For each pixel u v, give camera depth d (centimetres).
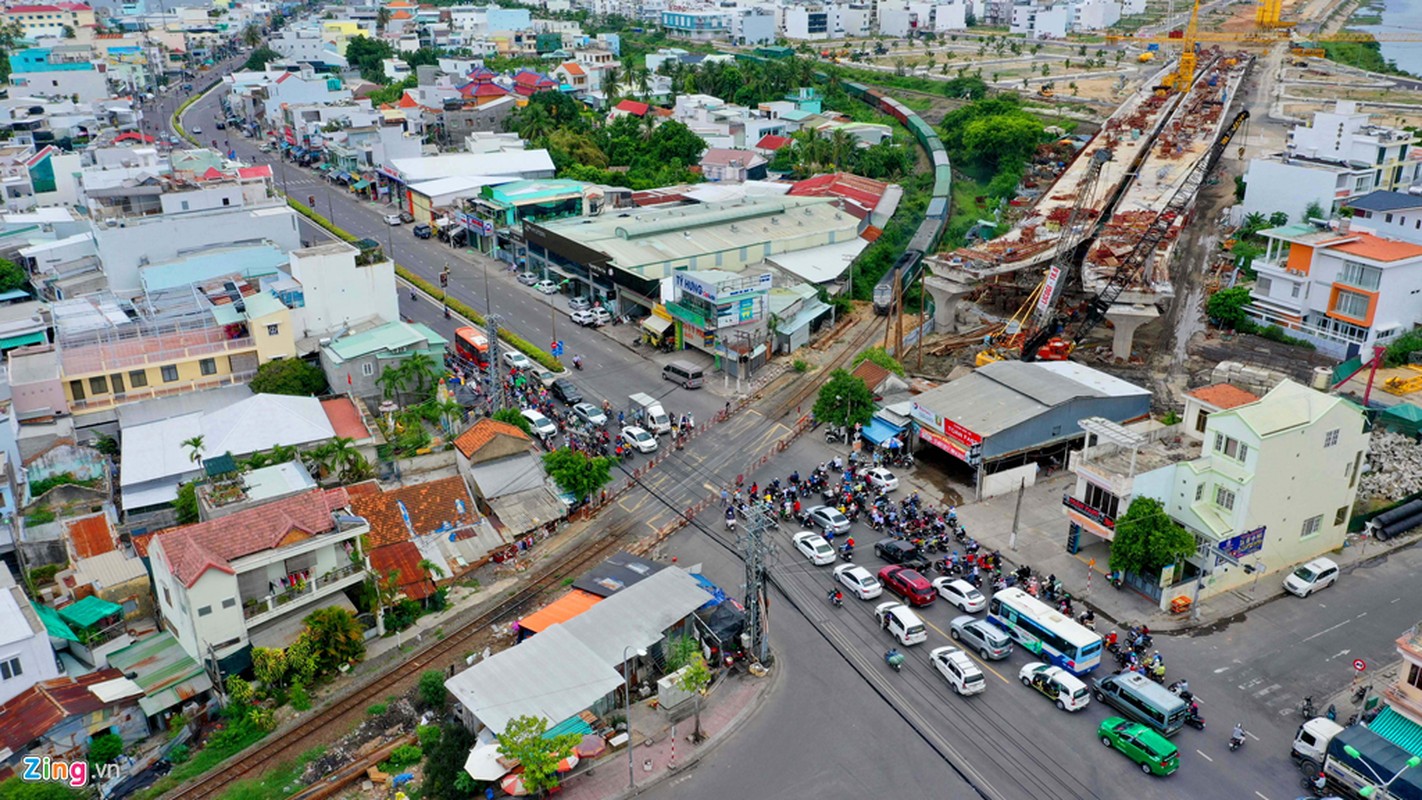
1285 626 8050
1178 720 6800
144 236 14538
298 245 15788
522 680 7050
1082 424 8844
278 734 7156
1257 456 8112
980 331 14412
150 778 6850
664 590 8056
